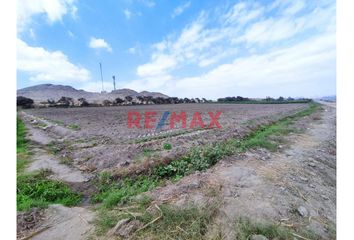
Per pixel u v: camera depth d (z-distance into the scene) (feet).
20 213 9.19
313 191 10.67
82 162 17.25
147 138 24.98
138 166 14.40
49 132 33.12
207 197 9.44
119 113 74.02
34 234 8.07
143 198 10.04
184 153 16.30
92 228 8.30
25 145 23.50
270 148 18.06
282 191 10.08
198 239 7.16
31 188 12.13
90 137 27.14
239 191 9.89
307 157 16.10
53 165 16.58
